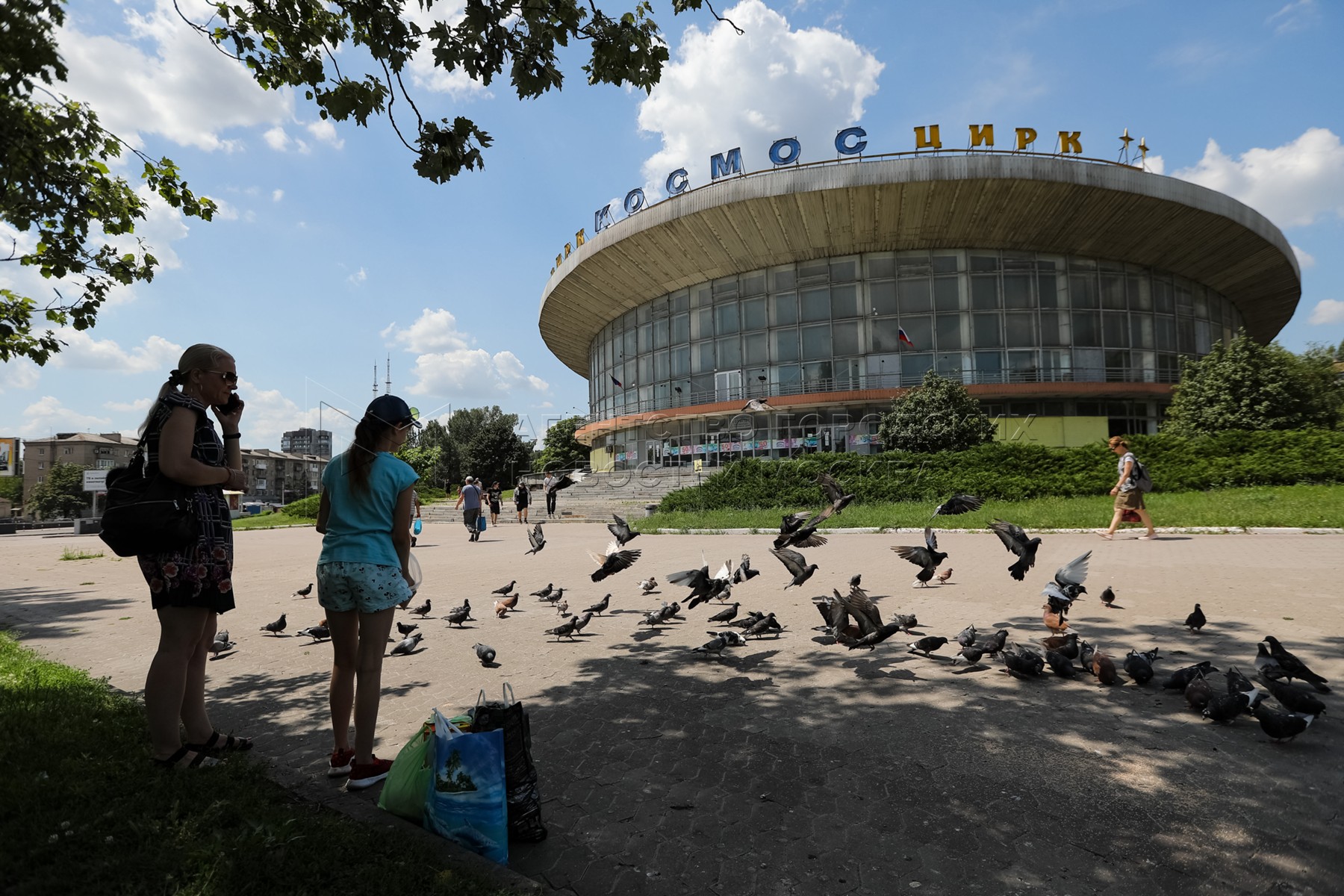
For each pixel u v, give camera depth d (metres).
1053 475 21.84
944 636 6.31
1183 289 39.72
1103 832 3.09
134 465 3.57
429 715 4.79
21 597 10.86
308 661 6.46
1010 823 3.18
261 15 5.21
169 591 3.53
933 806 3.36
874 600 8.46
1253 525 14.30
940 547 13.91
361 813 3.20
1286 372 25.34
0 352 6.28
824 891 2.69
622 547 6.19
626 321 46.69
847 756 3.99
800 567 5.84
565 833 3.19
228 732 4.53
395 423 3.69
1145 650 5.99
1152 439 21.81
